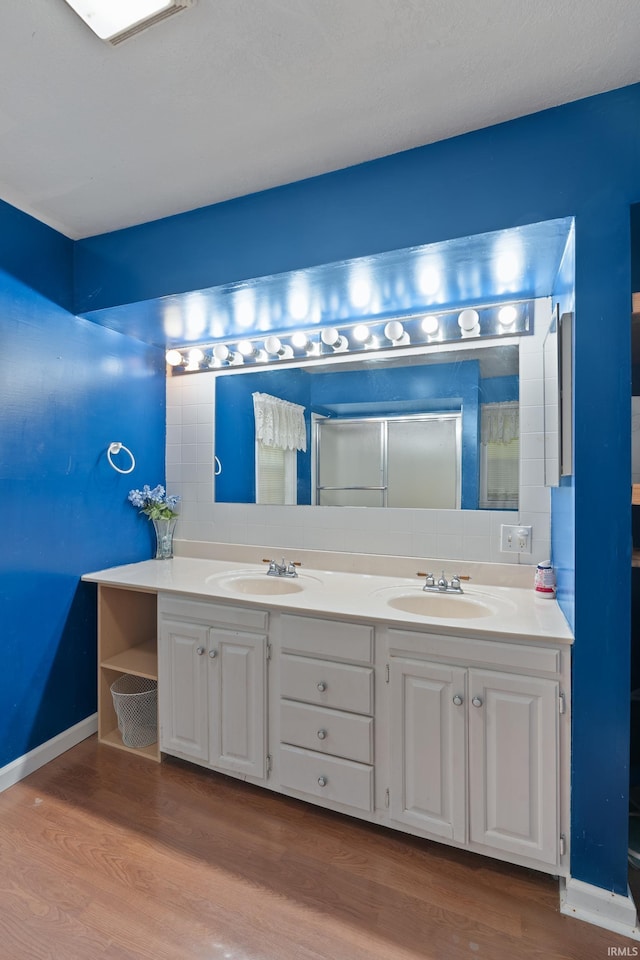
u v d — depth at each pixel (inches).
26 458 78.3
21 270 76.7
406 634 62.0
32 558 79.3
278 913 53.6
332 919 53.0
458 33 44.6
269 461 97.7
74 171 65.6
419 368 85.2
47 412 81.7
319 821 68.2
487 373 80.7
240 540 100.3
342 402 91.1
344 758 65.7
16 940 50.3
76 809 70.1
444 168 58.9
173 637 78.3
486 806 58.3
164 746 79.8
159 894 55.9
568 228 55.8
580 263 53.1
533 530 77.5
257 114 54.9
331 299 78.3
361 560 88.3
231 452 101.4
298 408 95.0
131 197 71.7
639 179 50.9
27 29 44.4
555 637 54.5
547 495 76.7
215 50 46.5
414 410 85.7
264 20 43.3
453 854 62.3
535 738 55.9
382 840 64.6
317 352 92.9
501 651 57.2
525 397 78.1
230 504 101.3
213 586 79.5
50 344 81.9
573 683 54.0
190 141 59.5
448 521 83.0
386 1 41.6
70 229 81.4
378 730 64.2
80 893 56.0
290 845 63.6
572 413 54.4
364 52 46.7
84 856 61.4
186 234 75.4
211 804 71.4
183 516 106.1
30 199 72.5
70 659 86.1
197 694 76.2
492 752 57.9
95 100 52.9
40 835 64.9
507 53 46.7
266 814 69.5
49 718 82.2
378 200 62.4
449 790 60.1
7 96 52.2
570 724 54.8
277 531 96.6
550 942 50.5
